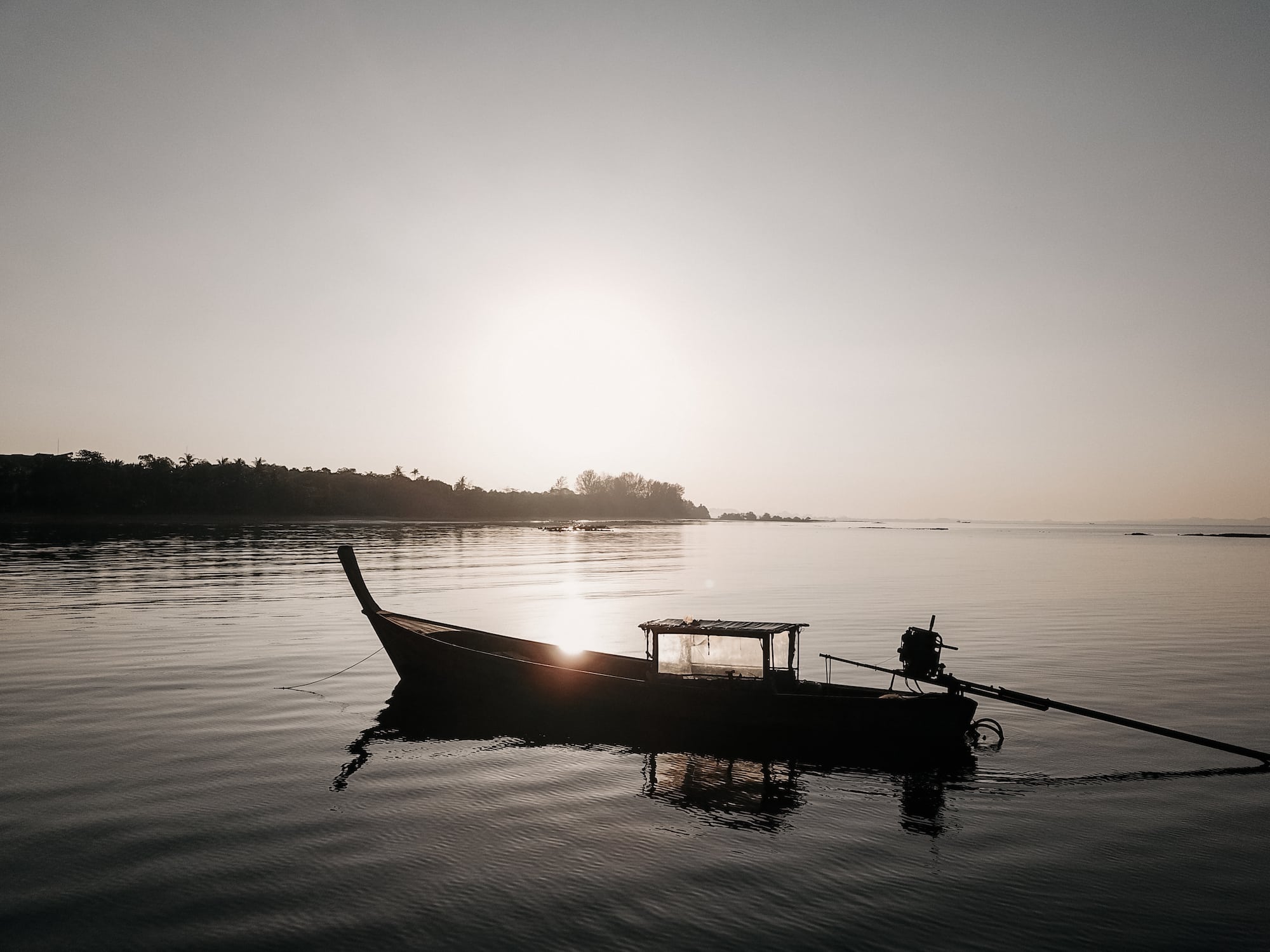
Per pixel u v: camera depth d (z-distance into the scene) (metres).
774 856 11.67
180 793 13.95
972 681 23.84
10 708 19.66
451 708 20.28
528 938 9.32
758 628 18.05
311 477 193.62
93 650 27.33
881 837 12.41
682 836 12.36
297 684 22.55
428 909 9.97
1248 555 109.12
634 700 18.55
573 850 11.77
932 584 57.81
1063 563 86.62
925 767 15.85
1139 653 28.42
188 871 10.92
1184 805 13.88
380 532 140.12
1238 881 10.98
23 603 39.38
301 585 48.91
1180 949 9.23
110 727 18.06
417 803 13.66
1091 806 13.83
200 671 24.00
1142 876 11.09
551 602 44.47
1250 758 16.53
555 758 16.28
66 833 12.18
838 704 17.23
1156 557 102.94
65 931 9.38
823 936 9.41
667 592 50.41
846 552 112.00
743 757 16.45
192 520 160.12
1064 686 23.12
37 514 148.00
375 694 21.58
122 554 73.81
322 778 14.88
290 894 10.33
